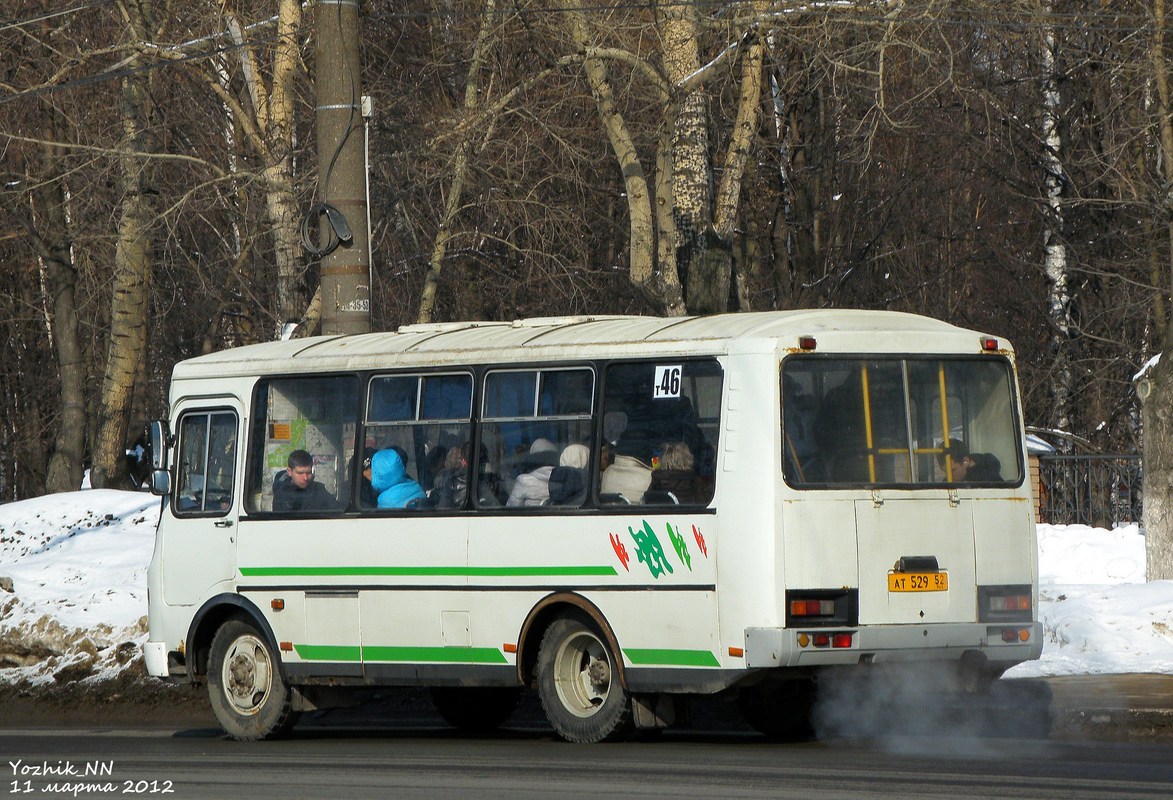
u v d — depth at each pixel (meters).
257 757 25.11
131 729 31.80
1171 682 27.97
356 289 33.97
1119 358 69.38
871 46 44.16
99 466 58.56
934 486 24.14
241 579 28.83
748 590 23.02
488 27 50.91
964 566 24.20
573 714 25.05
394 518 27.03
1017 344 82.19
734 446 23.45
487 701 30.53
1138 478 50.69
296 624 28.06
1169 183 53.06
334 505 27.92
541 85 52.56
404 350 27.58
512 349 26.23
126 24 53.12
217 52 49.03
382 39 59.09
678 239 47.09
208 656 29.55
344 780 21.88
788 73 59.12
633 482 24.53
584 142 55.12
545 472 25.55
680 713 24.92
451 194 53.91
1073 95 70.56
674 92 45.94
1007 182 75.38
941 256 86.62
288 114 49.72
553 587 25.14
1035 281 81.56
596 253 65.75
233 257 66.31
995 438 24.94
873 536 23.58
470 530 26.12
